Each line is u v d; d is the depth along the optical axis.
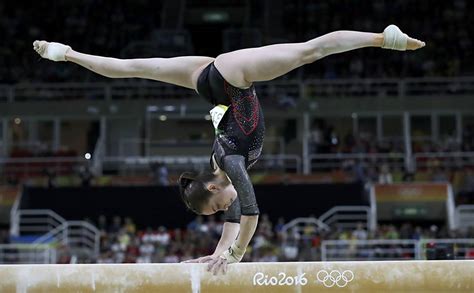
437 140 49.00
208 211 10.27
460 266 9.38
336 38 9.71
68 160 45.12
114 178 44.50
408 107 48.72
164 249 35.56
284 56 9.70
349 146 46.91
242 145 9.88
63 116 49.88
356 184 42.66
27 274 9.53
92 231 42.06
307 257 33.75
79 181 44.78
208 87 10.12
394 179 43.78
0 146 48.25
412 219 43.88
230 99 9.94
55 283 9.52
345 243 31.92
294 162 47.97
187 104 49.31
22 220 41.97
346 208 40.62
